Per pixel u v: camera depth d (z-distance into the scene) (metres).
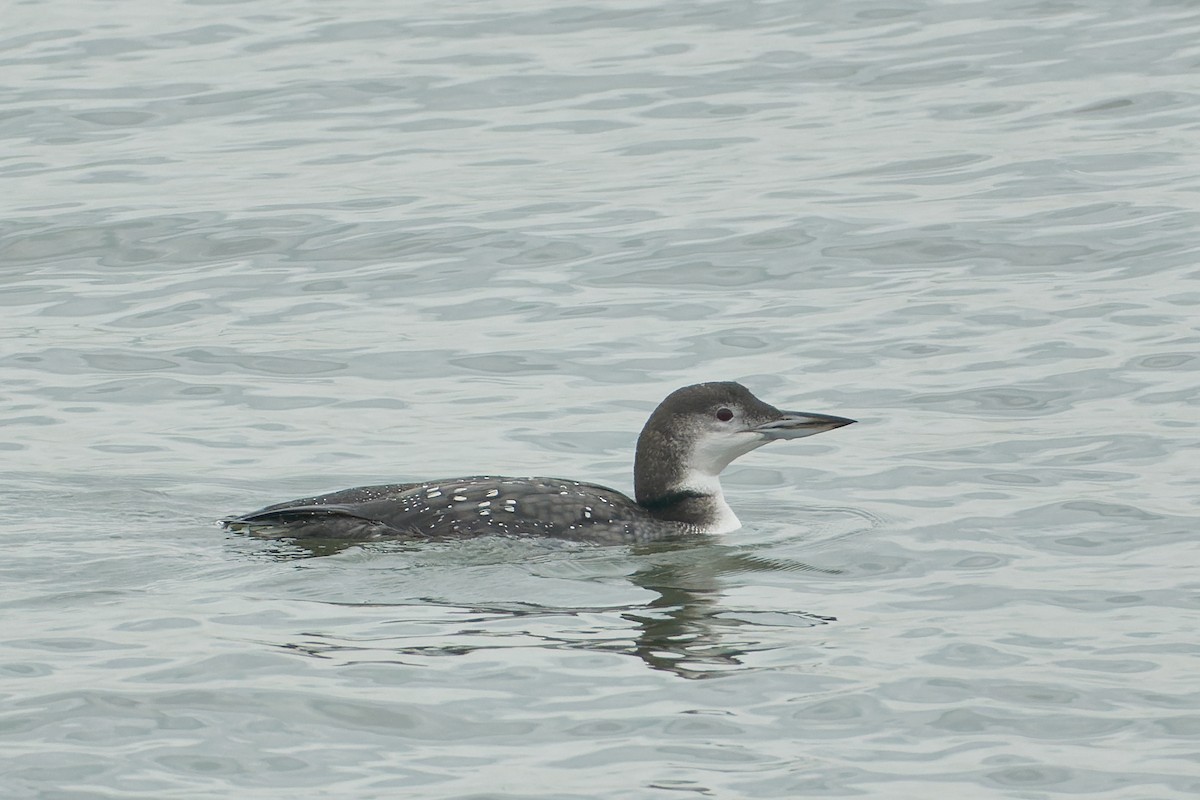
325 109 25.09
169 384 17.34
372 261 20.47
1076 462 14.98
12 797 9.35
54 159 23.50
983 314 18.44
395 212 21.66
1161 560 12.82
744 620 11.84
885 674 10.88
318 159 23.42
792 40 27.12
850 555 13.23
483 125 24.48
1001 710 10.38
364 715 10.27
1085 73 25.14
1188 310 18.17
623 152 23.41
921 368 17.27
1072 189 21.47
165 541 13.32
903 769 9.68
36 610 11.91
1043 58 25.80
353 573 12.63
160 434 16.11
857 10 28.30
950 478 14.84
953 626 11.68
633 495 14.80
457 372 17.58
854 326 18.34
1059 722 10.23
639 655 11.16
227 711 10.30
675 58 26.64
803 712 10.35
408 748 9.90
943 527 13.74
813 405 16.58
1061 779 9.59
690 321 18.64
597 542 13.49
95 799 9.34
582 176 22.58
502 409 16.66
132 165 23.30
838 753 9.86
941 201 21.33
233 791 9.42
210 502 14.45
